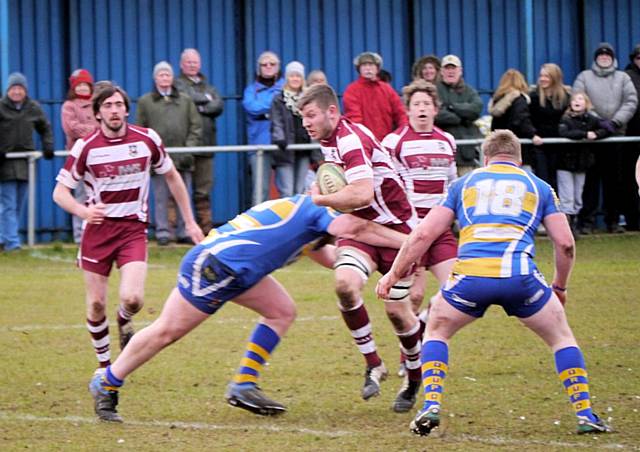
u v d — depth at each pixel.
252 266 19.53
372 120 40.03
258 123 44.62
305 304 32.47
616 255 41.72
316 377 23.66
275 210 19.81
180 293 19.72
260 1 50.56
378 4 51.53
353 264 21.11
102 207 23.03
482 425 19.67
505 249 18.48
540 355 25.53
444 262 24.19
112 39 49.69
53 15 49.19
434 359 18.81
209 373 24.14
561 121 44.38
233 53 50.56
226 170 50.28
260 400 20.38
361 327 21.12
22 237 47.41
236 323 30.09
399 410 20.83
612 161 45.69
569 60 52.69
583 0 52.53
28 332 28.86
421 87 26.02
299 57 51.03
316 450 18.14
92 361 25.48
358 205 20.45
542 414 20.38
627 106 45.16
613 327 28.88
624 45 52.84
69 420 20.31
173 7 50.06
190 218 24.78
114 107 23.59
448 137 26.17
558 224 18.80
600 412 20.39
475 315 18.78
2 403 21.69
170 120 43.19
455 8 52.00
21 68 49.00
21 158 43.00
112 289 35.84
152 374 24.05
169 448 18.36
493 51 52.31
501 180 18.81
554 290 19.48
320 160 43.03
